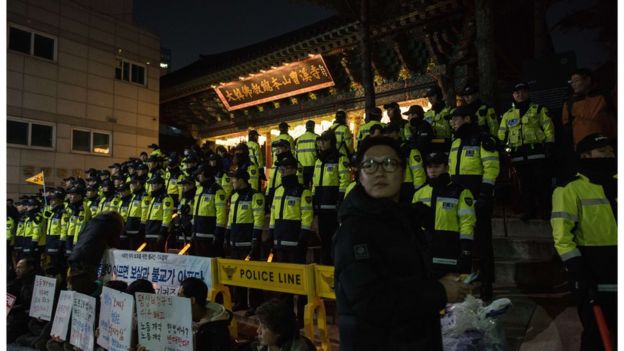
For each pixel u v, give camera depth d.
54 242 11.13
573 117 6.55
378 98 16.58
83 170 20.88
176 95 23.62
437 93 8.01
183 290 4.61
